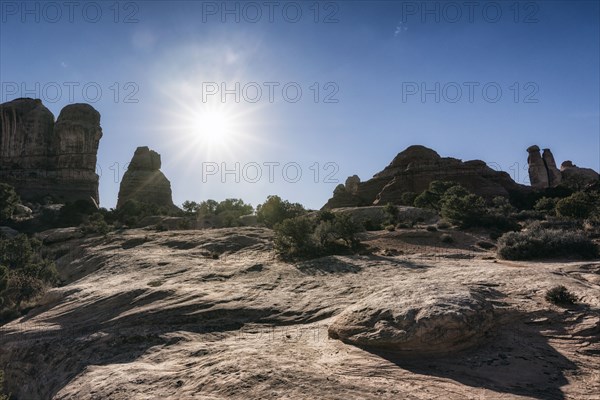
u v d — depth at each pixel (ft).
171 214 364.79
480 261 107.76
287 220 139.13
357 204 410.31
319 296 78.74
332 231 138.41
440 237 161.17
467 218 189.78
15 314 119.55
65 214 314.76
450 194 270.87
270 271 107.04
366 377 40.55
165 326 72.13
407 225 203.00
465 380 39.50
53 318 89.15
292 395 37.11
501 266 91.45
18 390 71.97
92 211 339.98
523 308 55.47
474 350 46.01
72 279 155.63
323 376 40.86
